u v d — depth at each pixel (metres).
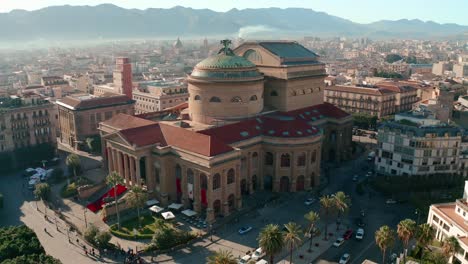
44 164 176.25
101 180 154.88
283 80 160.50
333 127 176.88
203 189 125.88
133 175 136.75
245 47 171.88
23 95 197.00
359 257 104.69
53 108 193.25
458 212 108.25
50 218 128.88
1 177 167.88
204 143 124.69
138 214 119.56
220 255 82.19
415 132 144.25
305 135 142.00
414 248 104.31
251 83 150.12
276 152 141.50
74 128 198.38
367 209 132.12
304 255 105.75
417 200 133.62
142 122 149.38
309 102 178.38
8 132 178.00
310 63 175.88
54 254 107.19
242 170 140.12
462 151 150.75
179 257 105.19
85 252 108.00
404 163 148.62
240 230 116.44
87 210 133.75
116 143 139.00
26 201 142.75
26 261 85.69
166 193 133.12
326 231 114.88
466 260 93.44
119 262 103.44
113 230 117.75
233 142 134.75
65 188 150.88
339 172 166.75
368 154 191.25
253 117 153.38
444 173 147.62
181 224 121.38
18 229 100.44
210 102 151.38
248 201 137.12
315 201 137.50
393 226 120.44
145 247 108.44
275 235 87.62
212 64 151.00
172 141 134.25
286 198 139.62
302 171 144.50
